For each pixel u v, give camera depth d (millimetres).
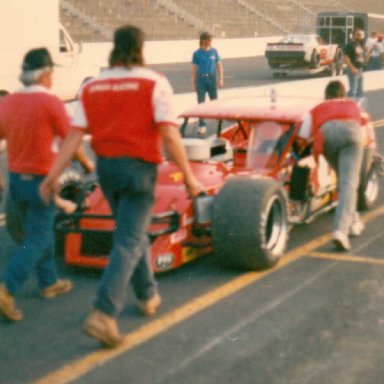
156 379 4578
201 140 7406
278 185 6613
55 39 18656
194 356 4906
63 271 6664
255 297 5984
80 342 5141
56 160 5000
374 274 6566
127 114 4824
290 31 64375
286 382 4539
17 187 5469
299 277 6465
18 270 5434
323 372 4676
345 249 7234
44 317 5613
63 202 5590
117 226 4938
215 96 16734
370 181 8844
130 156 4844
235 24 59500
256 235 6320
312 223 8227
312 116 7172
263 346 5059
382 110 20500
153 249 6383
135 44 4902
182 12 56000
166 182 6840
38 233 5500
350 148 7098
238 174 7137
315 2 71062
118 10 51125
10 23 17406
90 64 19812
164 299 5938
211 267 6727
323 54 34656
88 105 4918
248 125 8344
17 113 5387
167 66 44188
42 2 18141
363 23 41156
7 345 5094
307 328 5367
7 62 17375
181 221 6512
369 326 5406
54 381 4559
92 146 4953
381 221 8352
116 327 4988
